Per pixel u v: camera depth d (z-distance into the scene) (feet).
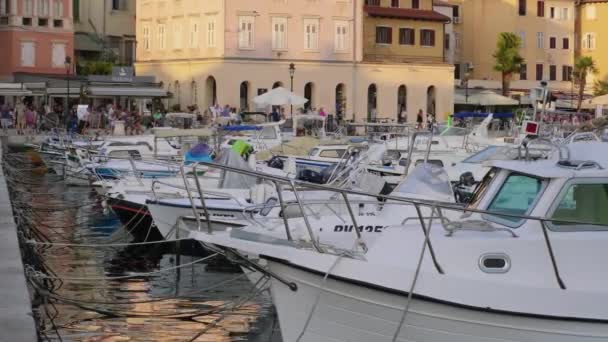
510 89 346.13
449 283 48.29
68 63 256.11
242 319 65.62
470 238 49.67
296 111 267.80
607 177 50.62
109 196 101.24
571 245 49.39
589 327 48.19
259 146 146.20
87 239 99.50
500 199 52.90
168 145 147.54
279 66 277.64
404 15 304.50
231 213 85.05
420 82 300.81
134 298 72.33
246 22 272.31
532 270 49.19
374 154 105.09
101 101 269.44
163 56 290.56
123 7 330.54
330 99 286.05
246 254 52.16
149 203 89.51
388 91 295.89
